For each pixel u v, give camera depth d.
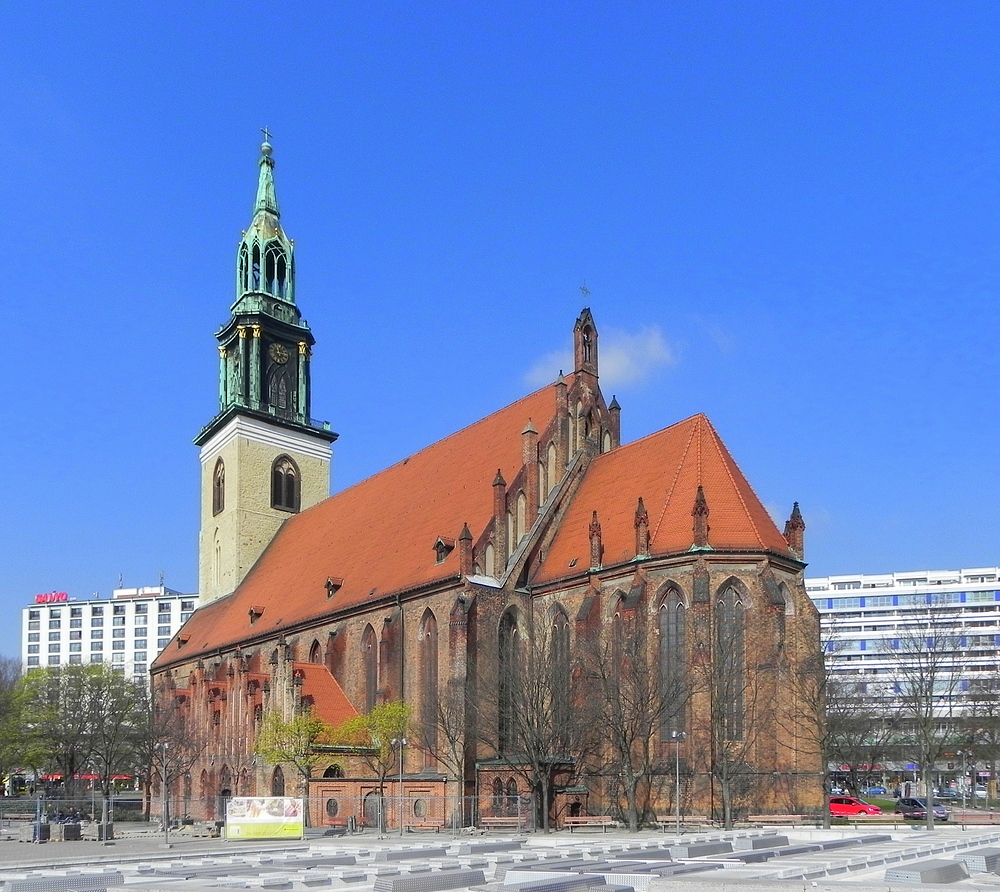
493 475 102.06
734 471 90.88
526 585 95.00
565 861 46.97
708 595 81.19
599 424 105.44
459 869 44.84
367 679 102.69
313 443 148.50
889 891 31.66
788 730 80.69
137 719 136.62
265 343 145.75
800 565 86.38
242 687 107.19
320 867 48.31
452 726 87.00
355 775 92.56
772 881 33.22
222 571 144.25
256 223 147.38
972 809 125.25
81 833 90.75
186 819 108.12
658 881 33.81
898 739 148.88
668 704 79.31
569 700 82.81
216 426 146.25
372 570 108.50
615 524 91.62
